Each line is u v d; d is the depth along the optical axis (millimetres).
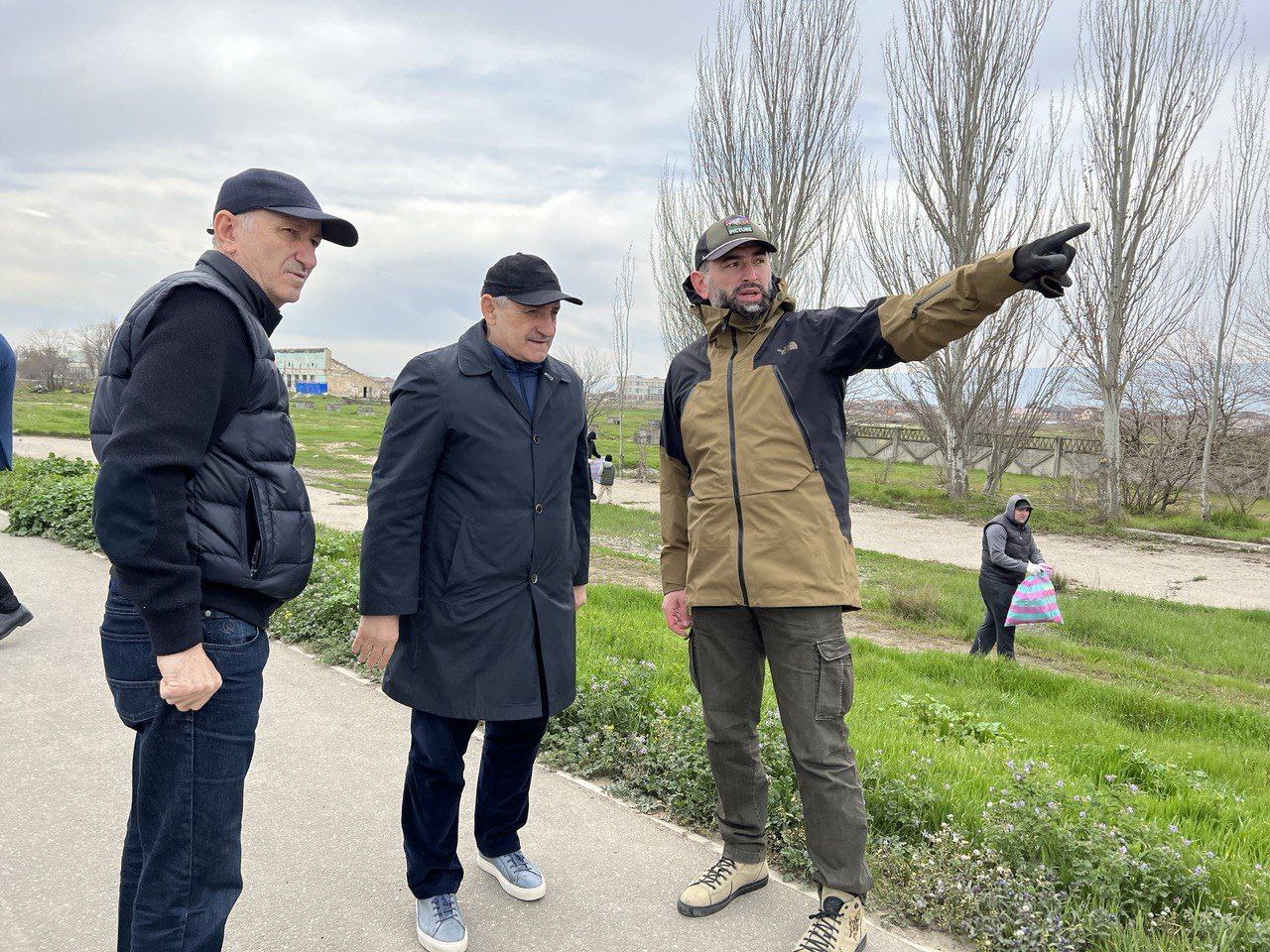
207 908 1895
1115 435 24062
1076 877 2861
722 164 26938
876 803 3346
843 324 2545
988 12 24125
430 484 2479
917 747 4434
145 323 1748
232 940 2506
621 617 7523
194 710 1798
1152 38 22594
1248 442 25203
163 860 1848
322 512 17141
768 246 2551
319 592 5867
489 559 2504
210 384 1752
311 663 5148
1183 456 25547
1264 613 12727
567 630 2691
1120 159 23062
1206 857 3037
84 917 2555
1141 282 23688
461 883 2869
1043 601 8164
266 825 3188
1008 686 7398
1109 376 23953
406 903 2723
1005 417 26484
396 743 3986
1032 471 36781
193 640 1712
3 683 4477
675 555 3020
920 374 27562
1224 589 15477
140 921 1854
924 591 11445
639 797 3525
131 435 1653
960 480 26672
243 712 1899
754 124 26359
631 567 12742
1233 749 5891
